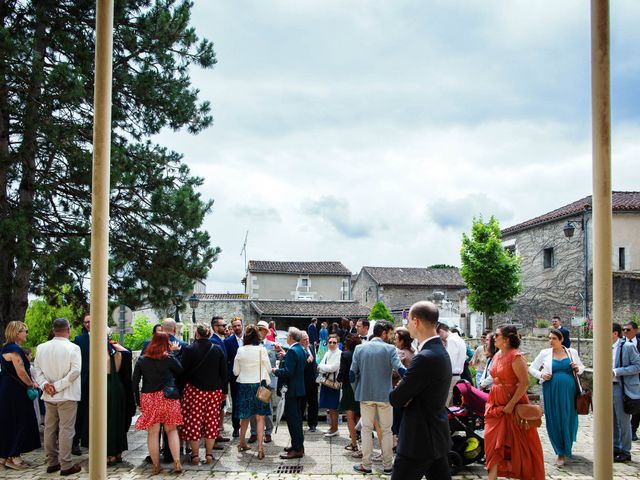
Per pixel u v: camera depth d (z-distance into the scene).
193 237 16.41
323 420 12.06
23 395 8.02
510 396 6.40
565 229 23.36
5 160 12.49
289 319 46.19
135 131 16.75
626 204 26.34
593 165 3.36
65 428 7.52
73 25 14.16
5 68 11.87
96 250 3.52
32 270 12.89
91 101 13.88
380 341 7.90
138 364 7.78
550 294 28.84
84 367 8.62
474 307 28.00
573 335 25.27
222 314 43.28
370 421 7.70
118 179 14.06
